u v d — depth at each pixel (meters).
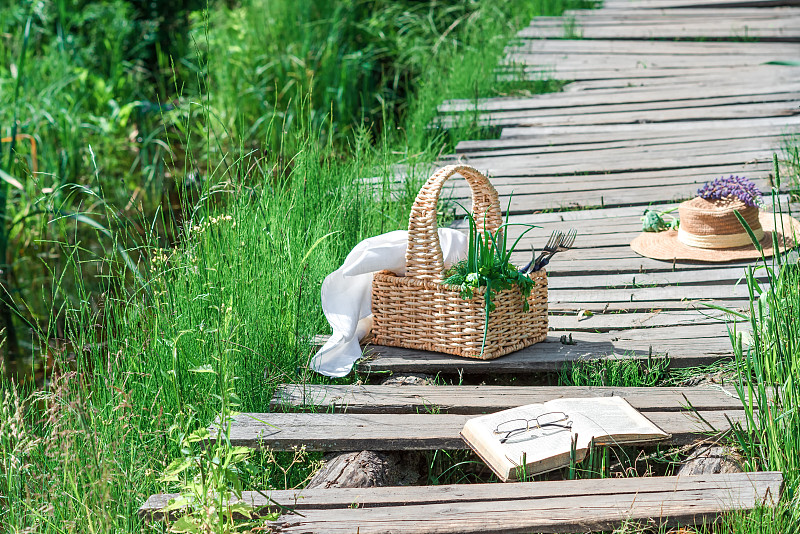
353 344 3.88
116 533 2.75
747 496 2.72
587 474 2.97
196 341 3.52
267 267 4.16
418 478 3.20
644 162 6.38
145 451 3.13
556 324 4.16
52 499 2.86
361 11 10.30
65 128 7.91
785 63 3.52
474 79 8.55
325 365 3.76
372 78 9.84
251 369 3.54
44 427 3.32
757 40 9.53
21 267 5.93
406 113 8.91
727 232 4.71
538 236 5.23
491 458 2.96
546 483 2.84
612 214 5.54
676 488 2.78
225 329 3.20
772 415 2.96
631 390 3.47
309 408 3.45
